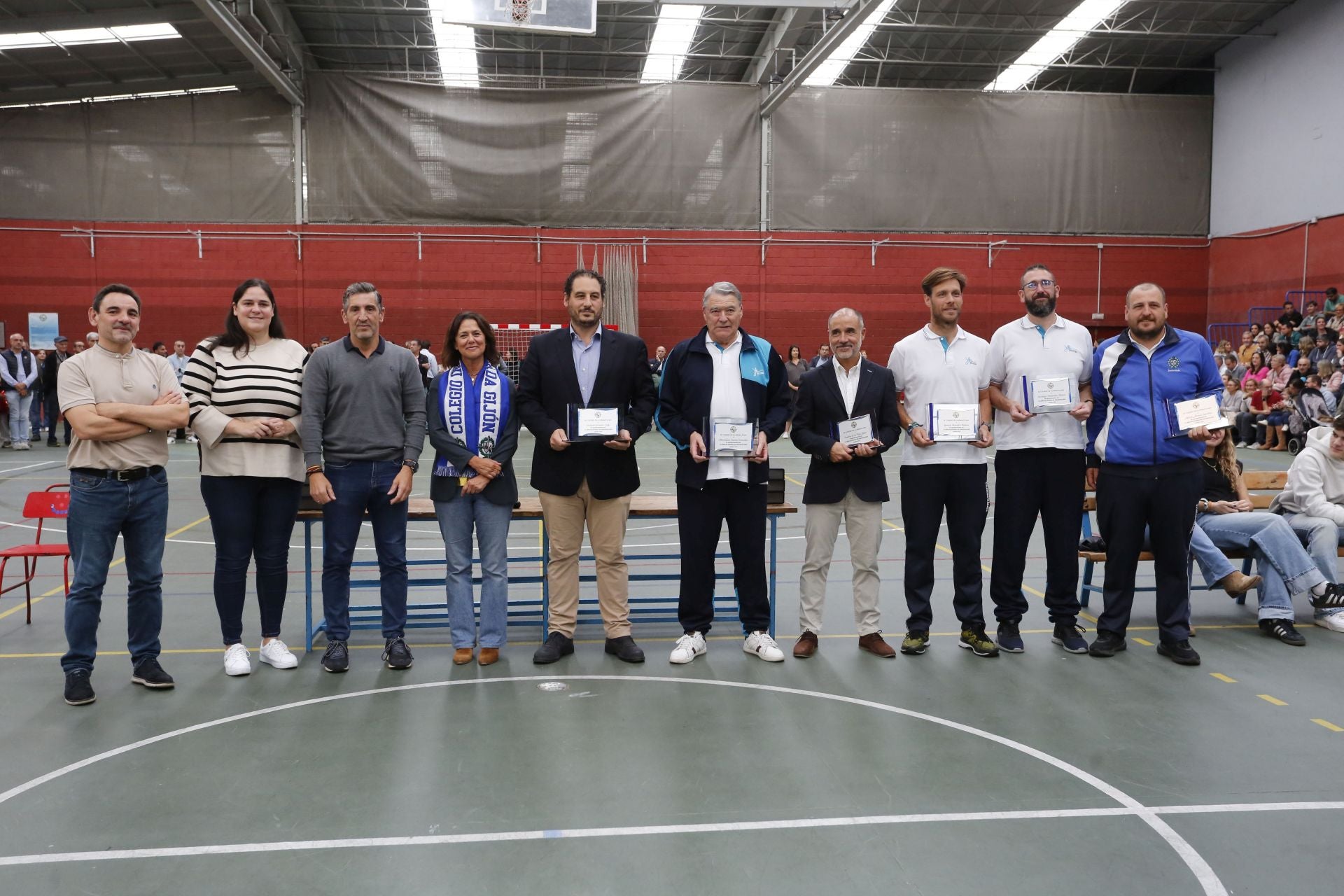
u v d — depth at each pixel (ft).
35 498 16.83
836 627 16.65
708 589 14.64
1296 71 58.29
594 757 10.80
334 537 13.83
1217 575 16.14
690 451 13.94
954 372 14.57
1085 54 64.80
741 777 10.27
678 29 58.08
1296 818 9.37
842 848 8.77
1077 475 14.75
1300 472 16.84
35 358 48.52
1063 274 65.51
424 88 61.26
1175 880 8.23
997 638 15.21
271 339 13.89
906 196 64.44
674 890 8.03
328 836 8.95
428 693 12.98
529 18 35.47
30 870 8.31
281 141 60.90
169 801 9.66
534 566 22.21
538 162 62.28
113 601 18.04
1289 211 59.26
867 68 66.59
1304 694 13.03
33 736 11.38
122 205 60.49
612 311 62.64
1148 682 13.50
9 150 59.77
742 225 63.62
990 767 10.55
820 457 14.62
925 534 14.73
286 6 54.95
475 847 8.75
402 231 61.77
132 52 54.39
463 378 14.08
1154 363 14.39
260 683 13.38
